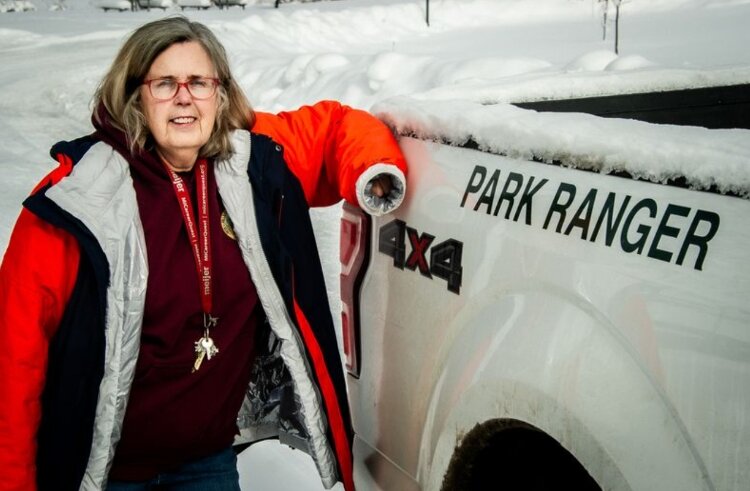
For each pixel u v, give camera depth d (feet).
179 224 6.22
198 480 6.99
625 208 4.67
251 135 6.64
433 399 6.18
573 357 4.82
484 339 5.58
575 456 4.79
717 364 4.06
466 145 6.10
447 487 6.05
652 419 4.34
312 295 7.13
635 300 4.50
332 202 7.98
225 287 6.49
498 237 5.56
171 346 6.34
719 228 4.17
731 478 3.97
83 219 5.68
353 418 7.55
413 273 6.48
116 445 6.35
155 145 6.32
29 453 5.98
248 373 6.99
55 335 6.03
